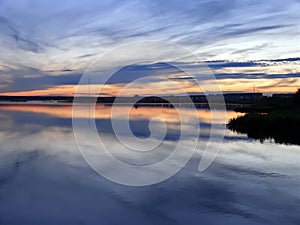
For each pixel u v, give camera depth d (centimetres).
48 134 3478
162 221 1107
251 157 2159
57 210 1202
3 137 3253
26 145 2714
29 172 1762
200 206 1238
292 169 1831
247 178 1622
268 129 3659
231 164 1942
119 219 1124
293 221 1099
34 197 1337
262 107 7088
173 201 1292
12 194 1375
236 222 1094
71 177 1648
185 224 1084
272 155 2245
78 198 1329
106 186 1491
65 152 2355
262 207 1224
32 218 1125
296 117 3741
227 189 1445
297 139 3017
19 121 5316
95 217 1136
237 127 3928
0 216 1139
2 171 1789
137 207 1233
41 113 7812
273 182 1557
